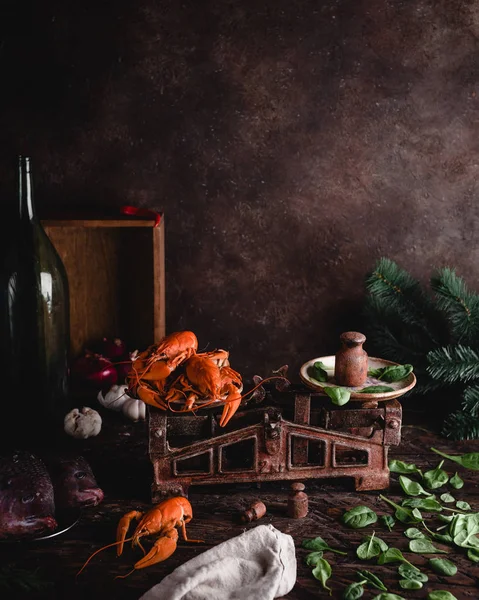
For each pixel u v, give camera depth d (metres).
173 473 1.60
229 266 2.21
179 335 1.60
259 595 1.30
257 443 1.61
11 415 1.98
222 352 1.63
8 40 2.01
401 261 2.22
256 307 2.25
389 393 1.62
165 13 2.02
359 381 1.66
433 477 1.71
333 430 1.68
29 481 1.48
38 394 1.97
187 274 2.21
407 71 2.08
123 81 2.06
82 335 2.18
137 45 2.04
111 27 2.02
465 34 2.06
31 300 1.91
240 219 2.17
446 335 2.08
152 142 2.11
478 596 1.35
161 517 1.47
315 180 2.15
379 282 2.05
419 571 1.41
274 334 2.27
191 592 1.31
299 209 2.17
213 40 2.04
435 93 2.10
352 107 2.10
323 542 1.49
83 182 2.12
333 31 2.05
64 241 2.11
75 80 2.05
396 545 1.50
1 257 1.90
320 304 2.25
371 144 2.13
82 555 1.45
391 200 2.17
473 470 1.78
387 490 1.69
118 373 2.15
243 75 2.07
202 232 2.18
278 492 1.69
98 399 2.05
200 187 2.14
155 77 2.06
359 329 2.26
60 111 2.07
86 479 1.58
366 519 1.56
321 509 1.62
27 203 1.87
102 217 2.00
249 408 1.67
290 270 2.22
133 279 2.15
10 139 2.08
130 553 1.46
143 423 1.99
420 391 2.04
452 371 1.89
